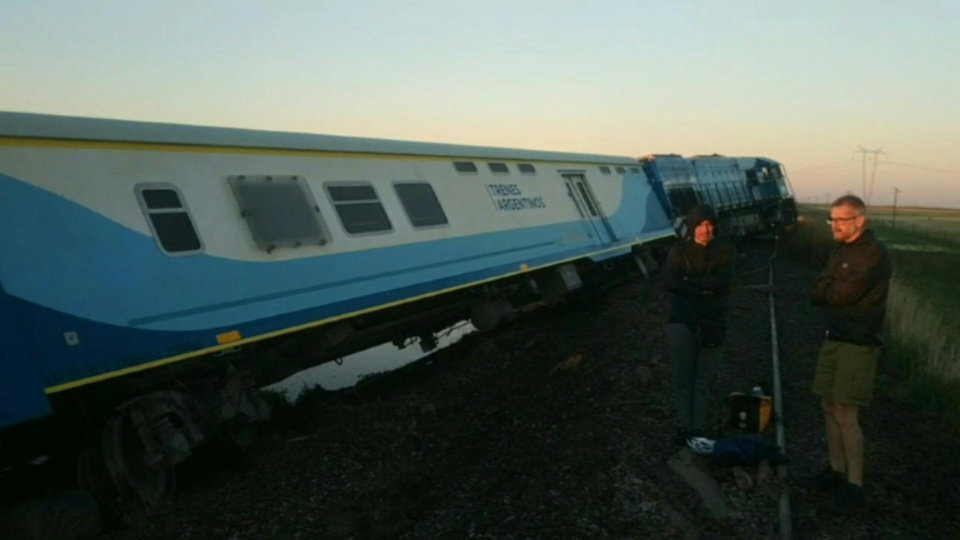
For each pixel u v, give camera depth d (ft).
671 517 15.80
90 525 17.63
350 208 28.60
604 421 22.49
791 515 15.74
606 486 17.26
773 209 98.78
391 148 32.63
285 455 22.03
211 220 22.81
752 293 49.83
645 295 50.31
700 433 19.53
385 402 27.45
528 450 20.99
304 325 24.20
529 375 30.66
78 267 18.61
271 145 26.43
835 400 15.85
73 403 19.22
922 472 18.16
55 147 19.51
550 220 43.24
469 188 36.94
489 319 37.14
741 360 30.01
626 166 59.52
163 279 20.56
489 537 15.49
